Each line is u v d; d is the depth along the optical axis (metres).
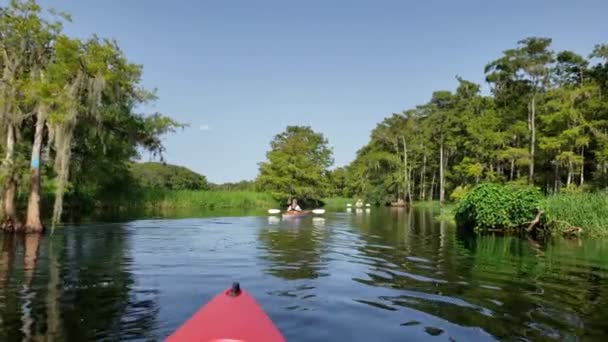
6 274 9.19
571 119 34.72
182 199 39.97
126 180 35.03
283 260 11.27
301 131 60.59
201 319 4.23
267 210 39.12
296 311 6.50
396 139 73.94
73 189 25.88
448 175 61.78
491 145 43.47
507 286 8.32
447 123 58.06
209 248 13.55
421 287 8.19
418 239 16.78
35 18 16.38
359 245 14.66
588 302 7.15
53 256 11.71
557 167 37.38
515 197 19.23
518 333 5.62
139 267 10.10
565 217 18.44
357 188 77.81
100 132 18.53
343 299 7.24
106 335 5.39
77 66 16.47
